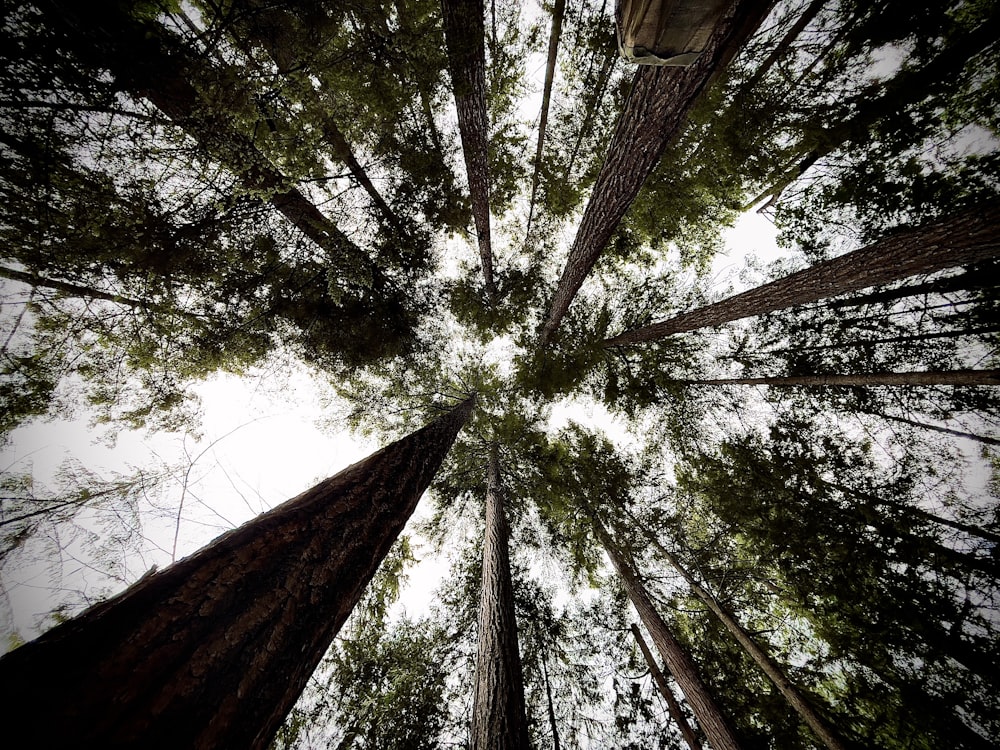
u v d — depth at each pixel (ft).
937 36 17.30
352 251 17.44
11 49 7.29
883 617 19.71
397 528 6.45
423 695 22.30
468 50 13.93
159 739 2.34
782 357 27.07
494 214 27.58
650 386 31.19
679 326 24.25
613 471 30.40
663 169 22.41
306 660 3.68
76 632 2.56
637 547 27.22
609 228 17.47
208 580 3.39
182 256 13.29
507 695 9.59
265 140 10.11
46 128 8.46
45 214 9.95
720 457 27.32
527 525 31.94
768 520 22.98
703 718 16.70
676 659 18.78
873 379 19.69
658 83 10.46
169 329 15.31
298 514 4.82
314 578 4.27
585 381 32.99
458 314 29.01
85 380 15.14
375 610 23.09
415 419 31.45
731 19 8.15
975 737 16.78
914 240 12.41
